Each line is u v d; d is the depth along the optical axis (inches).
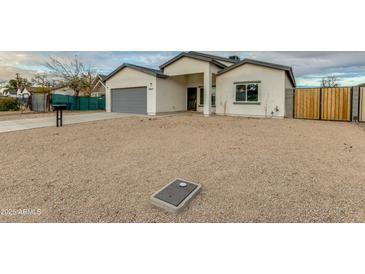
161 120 457.1
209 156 191.3
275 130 332.5
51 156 191.8
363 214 98.6
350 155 191.6
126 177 144.1
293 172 149.8
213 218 98.3
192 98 713.0
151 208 105.9
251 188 125.2
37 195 118.0
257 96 533.6
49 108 737.0
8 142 241.1
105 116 543.5
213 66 573.0
